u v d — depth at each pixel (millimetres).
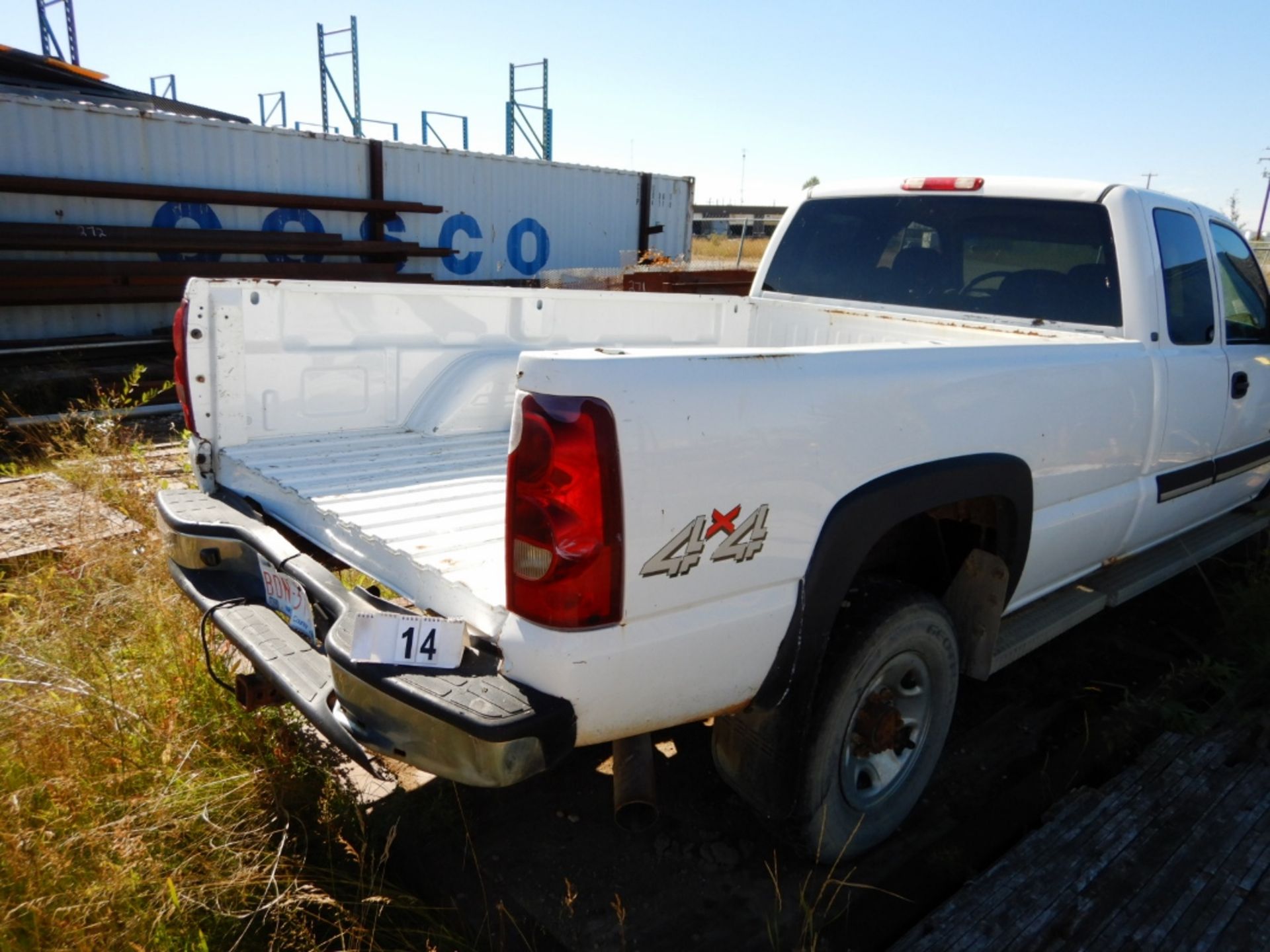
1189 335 3799
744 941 2393
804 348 2236
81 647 3156
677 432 1913
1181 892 2547
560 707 1842
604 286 12203
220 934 2227
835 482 2246
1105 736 3381
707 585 2029
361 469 3002
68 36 18797
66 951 2027
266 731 2877
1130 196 3521
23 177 9641
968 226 3957
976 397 2625
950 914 2438
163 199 10773
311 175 12297
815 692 2400
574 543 1823
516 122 21625
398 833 2707
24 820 2371
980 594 2967
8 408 8023
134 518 4652
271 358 3203
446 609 2123
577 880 2586
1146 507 3680
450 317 3672
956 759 3279
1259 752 3271
